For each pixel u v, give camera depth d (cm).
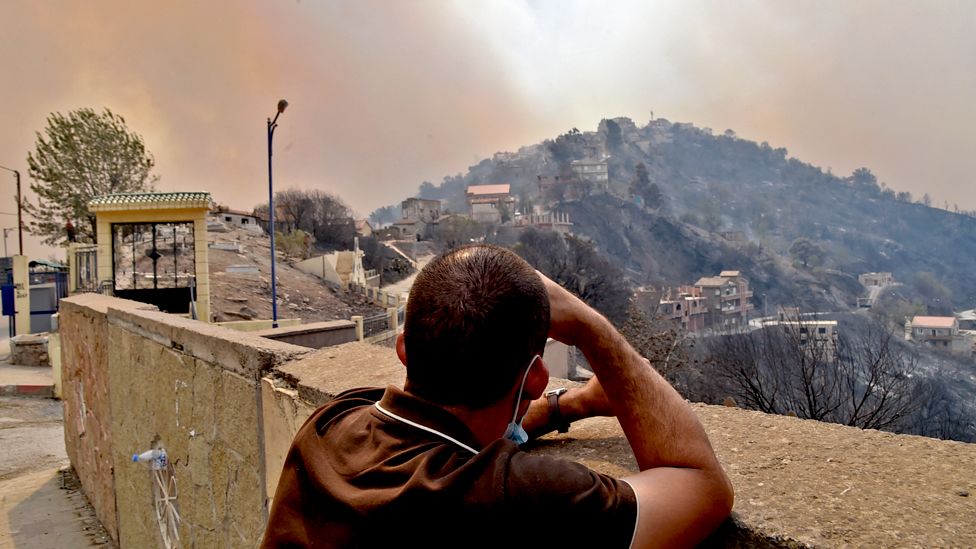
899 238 19938
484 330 91
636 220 15725
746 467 117
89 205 1354
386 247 7319
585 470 88
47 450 942
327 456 101
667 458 101
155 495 385
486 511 81
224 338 283
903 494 100
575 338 117
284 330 709
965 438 1753
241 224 5281
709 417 151
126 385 444
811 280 13938
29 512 589
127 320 435
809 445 126
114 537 509
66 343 701
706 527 92
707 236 15850
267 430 245
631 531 82
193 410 318
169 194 1368
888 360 1848
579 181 16538
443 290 95
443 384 95
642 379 111
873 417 1722
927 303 13575
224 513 289
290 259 3662
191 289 1333
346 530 88
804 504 100
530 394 101
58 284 2041
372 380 205
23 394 1397
